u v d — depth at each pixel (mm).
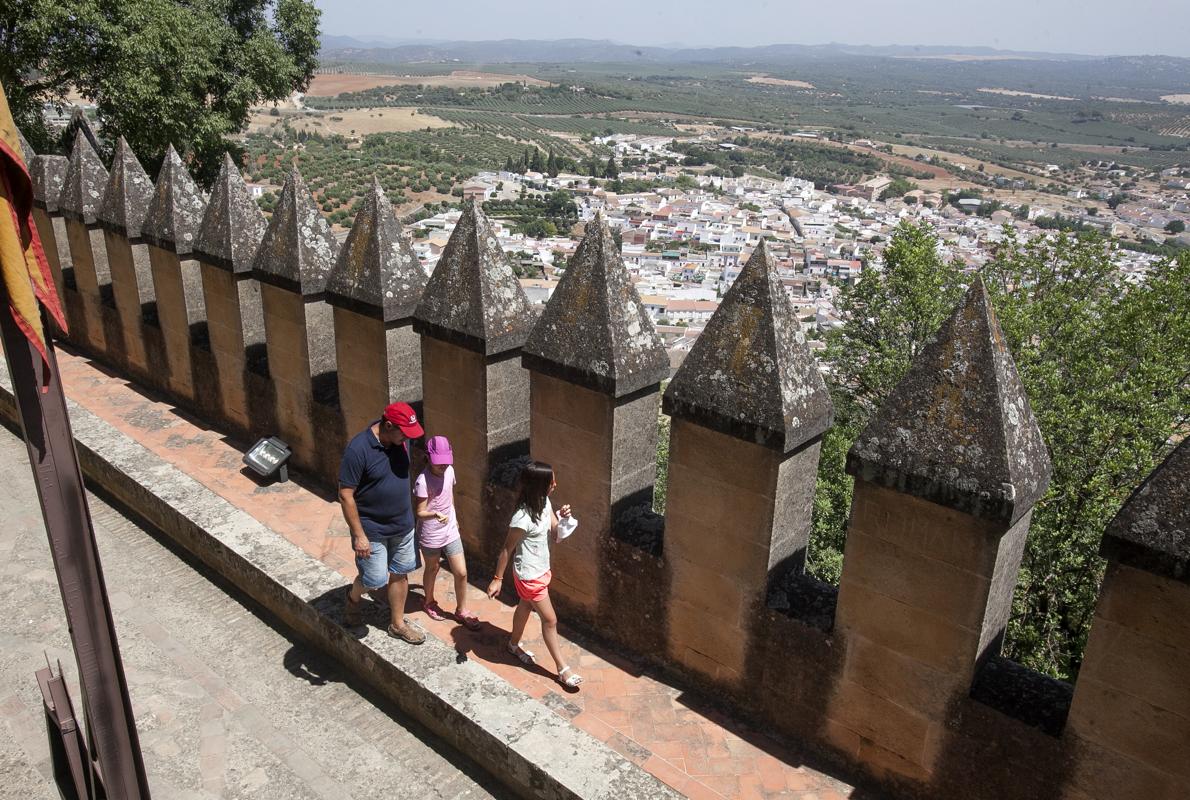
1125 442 14125
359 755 5328
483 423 6500
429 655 5629
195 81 21984
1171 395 14727
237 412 9195
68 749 4645
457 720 5199
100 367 11211
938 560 4336
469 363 6414
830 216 175875
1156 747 3855
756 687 5344
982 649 4391
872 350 19453
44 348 2979
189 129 21797
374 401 7379
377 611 6098
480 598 6617
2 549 7363
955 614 4352
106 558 7301
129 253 10016
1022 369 15500
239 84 24266
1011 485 3977
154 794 5051
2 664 6098
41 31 18203
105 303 10930
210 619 6566
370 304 6941
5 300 2963
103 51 19844
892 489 4359
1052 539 13961
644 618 5871
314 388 8055
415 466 7238
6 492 8203
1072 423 14203
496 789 5062
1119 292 18531
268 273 7898
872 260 21234
